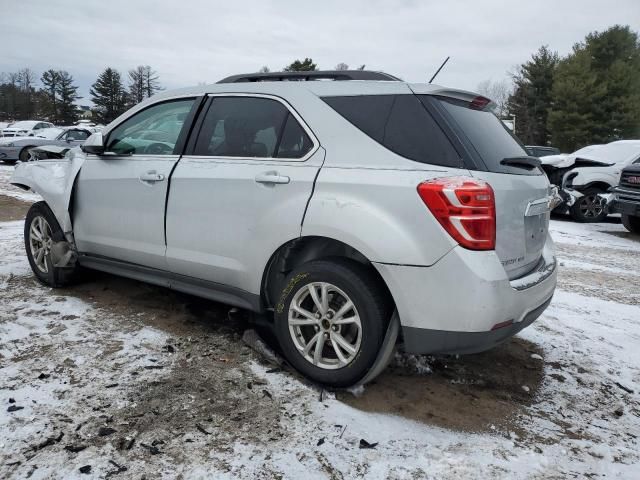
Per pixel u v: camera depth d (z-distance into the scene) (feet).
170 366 10.43
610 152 36.94
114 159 13.12
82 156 14.14
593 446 8.66
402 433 8.65
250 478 7.38
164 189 11.85
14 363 10.22
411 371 10.90
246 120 11.15
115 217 12.89
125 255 12.91
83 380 9.70
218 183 10.96
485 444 8.50
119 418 8.58
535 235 10.39
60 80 261.44
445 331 8.69
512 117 149.07
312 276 9.68
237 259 10.78
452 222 8.47
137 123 13.15
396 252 8.74
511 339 13.04
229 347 11.42
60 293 14.37
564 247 26.43
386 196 8.94
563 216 39.22
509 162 9.88
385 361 9.37
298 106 10.46
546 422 9.33
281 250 10.32
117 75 249.34
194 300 14.20
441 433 8.73
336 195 9.39
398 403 9.60
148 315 13.02
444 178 8.67
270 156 10.55
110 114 249.96
